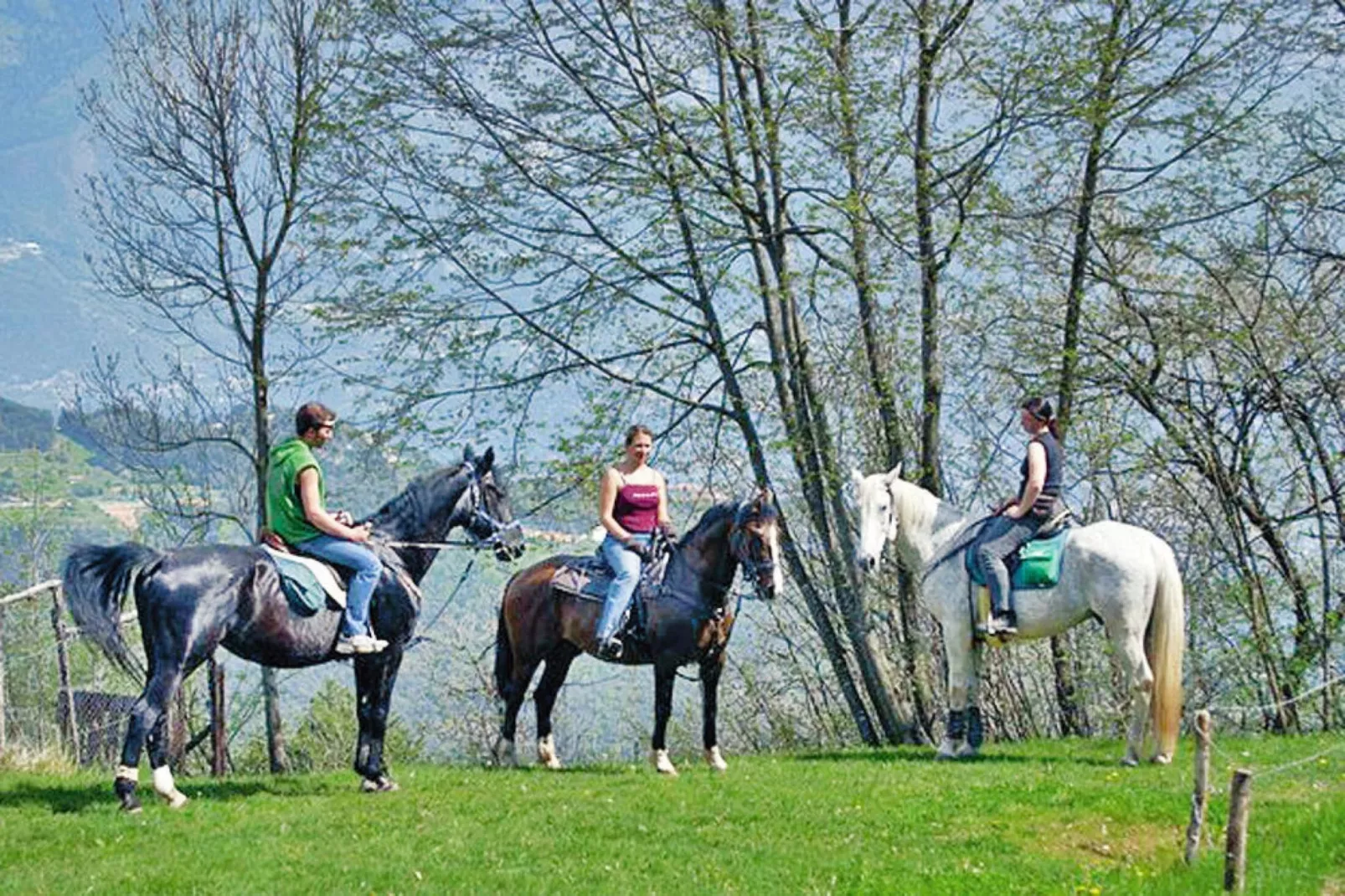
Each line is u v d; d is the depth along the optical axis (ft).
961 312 70.54
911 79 68.28
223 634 38.70
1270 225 71.15
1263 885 31.22
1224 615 69.46
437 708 96.43
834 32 67.26
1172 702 47.91
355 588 40.93
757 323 73.10
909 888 31.94
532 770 50.08
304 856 34.71
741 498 47.26
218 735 68.13
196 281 82.99
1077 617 48.62
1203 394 72.28
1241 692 70.08
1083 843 37.09
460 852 35.32
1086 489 74.79
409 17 71.36
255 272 81.56
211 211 82.84
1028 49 65.00
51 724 62.85
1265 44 66.90
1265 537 71.82
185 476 94.53
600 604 48.03
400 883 32.19
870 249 68.69
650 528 47.91
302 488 40.32
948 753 52.13
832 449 70.59
